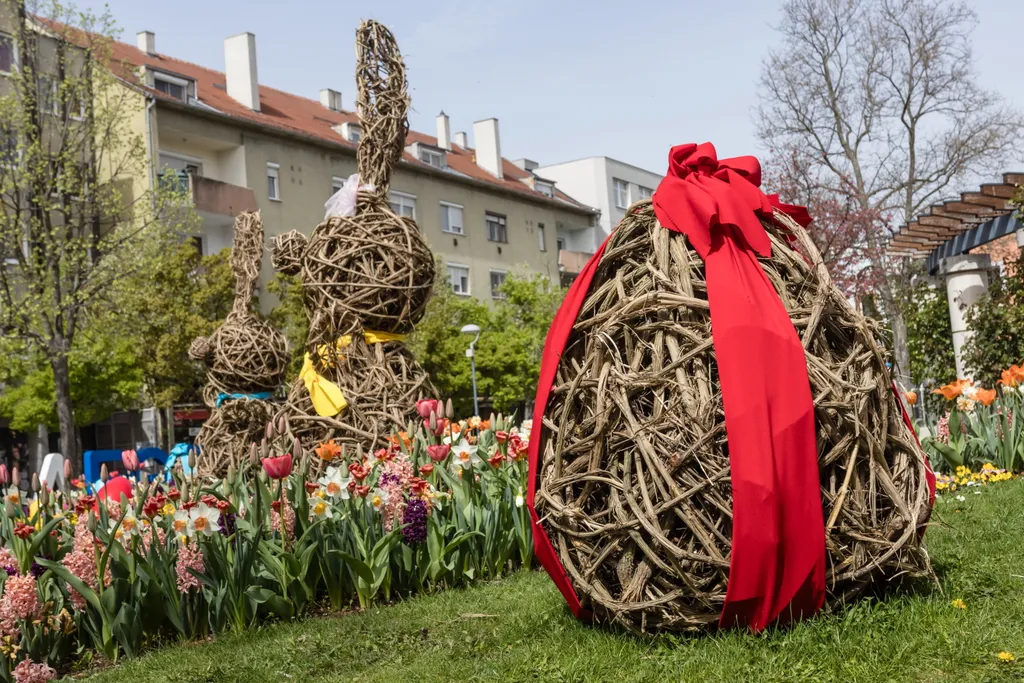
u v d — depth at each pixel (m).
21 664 4.71
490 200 41.31
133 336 23.00
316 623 5.12
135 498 5.70
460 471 6.25
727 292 3.59
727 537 3.49
